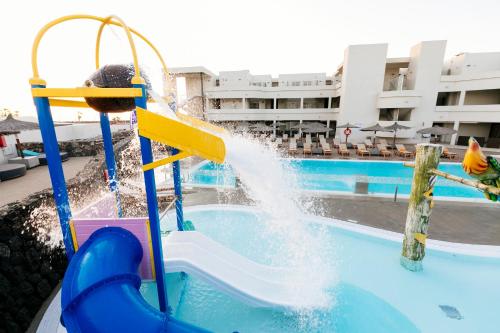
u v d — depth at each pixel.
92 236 3.03
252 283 4.02
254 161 3.54
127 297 2.37
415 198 4.80
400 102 24.00
